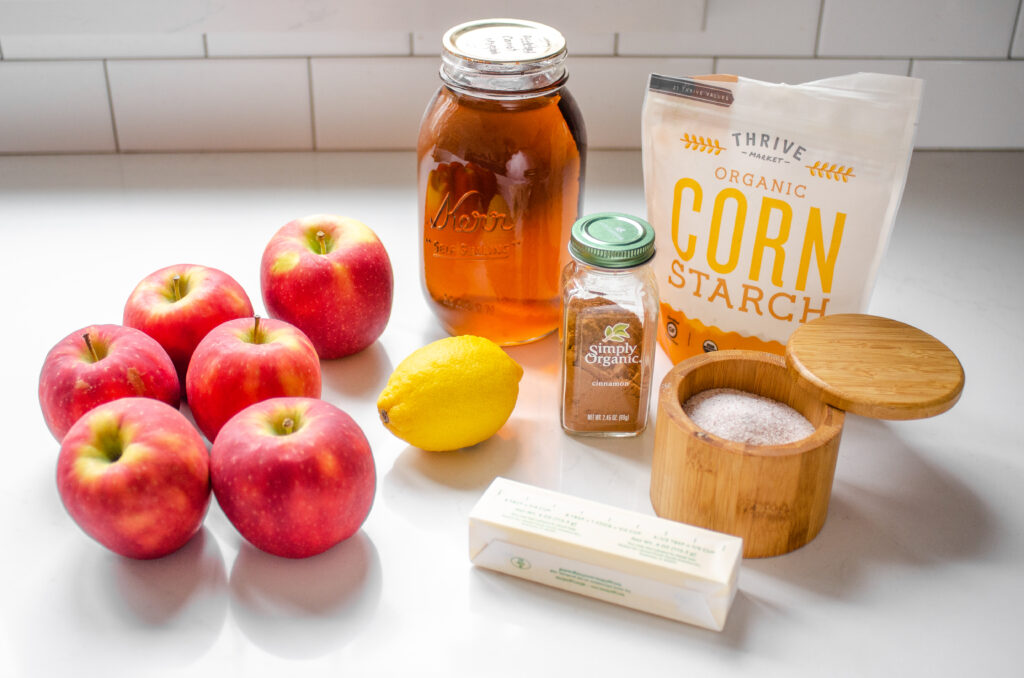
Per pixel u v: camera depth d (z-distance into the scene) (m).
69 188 1.11
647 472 0.73
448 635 0.60
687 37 1.13
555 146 0.78
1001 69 1.14
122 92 1.14
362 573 0.64
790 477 0.62
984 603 0.62
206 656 0.58
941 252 1.00
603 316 0.71
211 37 1.11
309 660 0.58
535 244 0.81
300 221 0.83
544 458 0.75
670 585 0.59
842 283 0.75
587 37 1.12
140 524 0.60
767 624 0.61
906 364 0.67
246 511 0.61
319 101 1.17
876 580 0.64
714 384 0.72
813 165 0.71
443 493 0.71
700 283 0.80
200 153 1.19
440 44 1.13
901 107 0.68
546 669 0.58
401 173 1.16
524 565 0.63
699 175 0.76
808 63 1.14
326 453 0.60
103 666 0.57
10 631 0.60
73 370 0.67
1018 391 0.81
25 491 0.70
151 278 0.78
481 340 0.74
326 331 0.80
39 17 1.05
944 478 0.72
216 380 0.69
